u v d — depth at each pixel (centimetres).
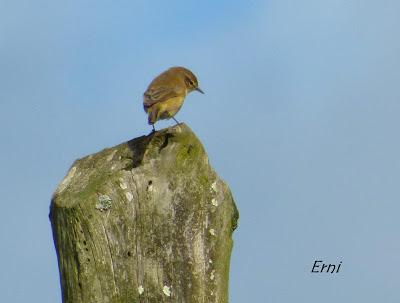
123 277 1040
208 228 1091
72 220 1043
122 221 1050
